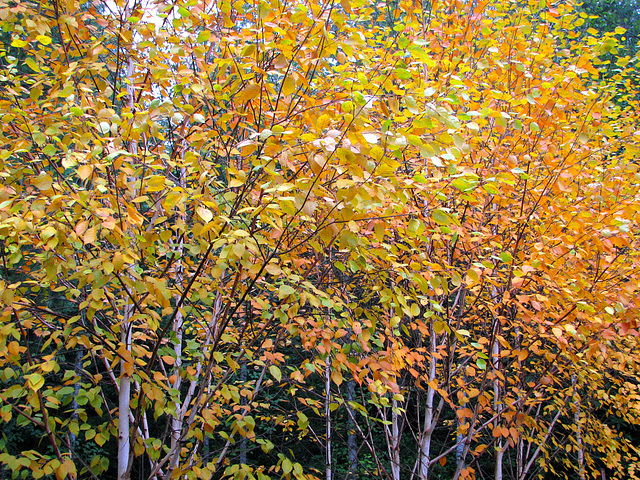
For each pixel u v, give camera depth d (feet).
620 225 8.30
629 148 10.78
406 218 8.52
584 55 10.42
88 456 24.61
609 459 16.22
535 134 11.02
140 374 6.97
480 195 10.27
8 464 6.48
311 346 8.38
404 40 6.45
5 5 7.50
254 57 7.18
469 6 11.80
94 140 5.99
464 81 9.69
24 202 5.93
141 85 8.68
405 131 6.12
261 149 6.84
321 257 10.63
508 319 10.53
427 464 11.30
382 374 7.71
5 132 8.41
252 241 6.19
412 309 7.58
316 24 6.86
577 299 8.61
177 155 9.16
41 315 8.73
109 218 5.77
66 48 8.41
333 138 5.16
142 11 8.58
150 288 6.35
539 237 9.62
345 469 23.58
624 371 15.25
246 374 20.71
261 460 26.14
